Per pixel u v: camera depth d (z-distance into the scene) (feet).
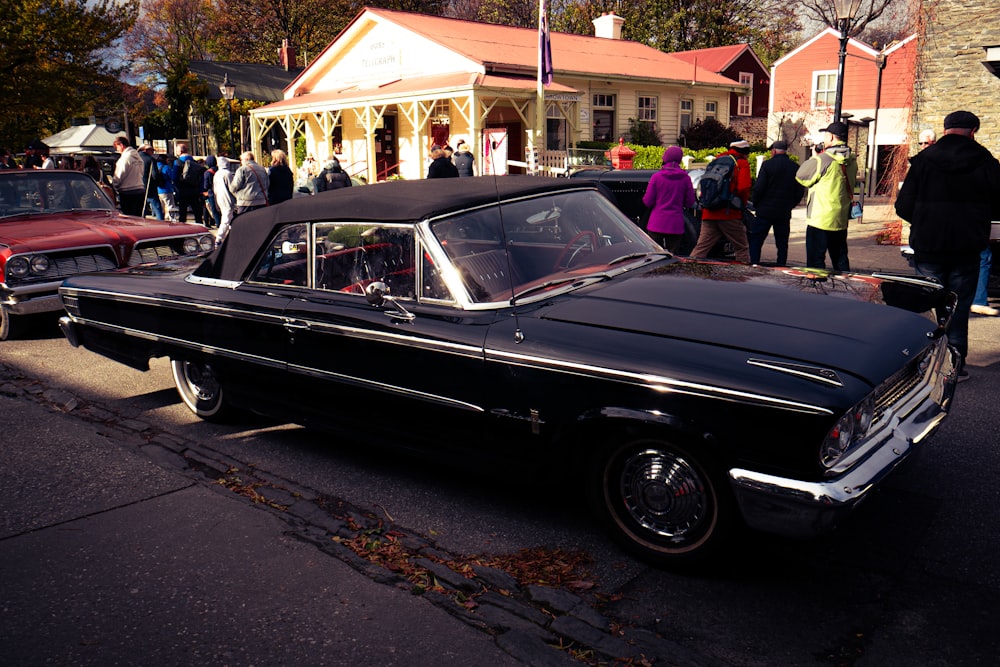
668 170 28.35
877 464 10.08
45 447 16.37
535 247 13.57
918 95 41.57
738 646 9.39
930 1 40.27
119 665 9.29
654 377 10.36
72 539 12.37
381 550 11.87
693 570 11.02
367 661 9.23
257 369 15.44
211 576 11.21
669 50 149.79
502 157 60.59
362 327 13.32
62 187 29.37
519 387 11.64
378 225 13.32
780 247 31.81
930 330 11.66
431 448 13.20
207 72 116.67
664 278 13.43
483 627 9.89
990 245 26.04
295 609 10.36
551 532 12.39
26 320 26.35
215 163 59.11
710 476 10.37
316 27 170.40
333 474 14.85
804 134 103.71
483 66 68.54
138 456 15.79
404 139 83.05
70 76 79.87
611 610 10.24
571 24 150.10
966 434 15.65
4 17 76.74
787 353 10.28
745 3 155.33
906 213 18.70
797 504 9.57
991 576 10.67
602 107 82.79
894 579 10.71
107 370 22.62
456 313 12.45
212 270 16.35
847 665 8.96
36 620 10.25
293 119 89.86
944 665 8.89
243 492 14.08
